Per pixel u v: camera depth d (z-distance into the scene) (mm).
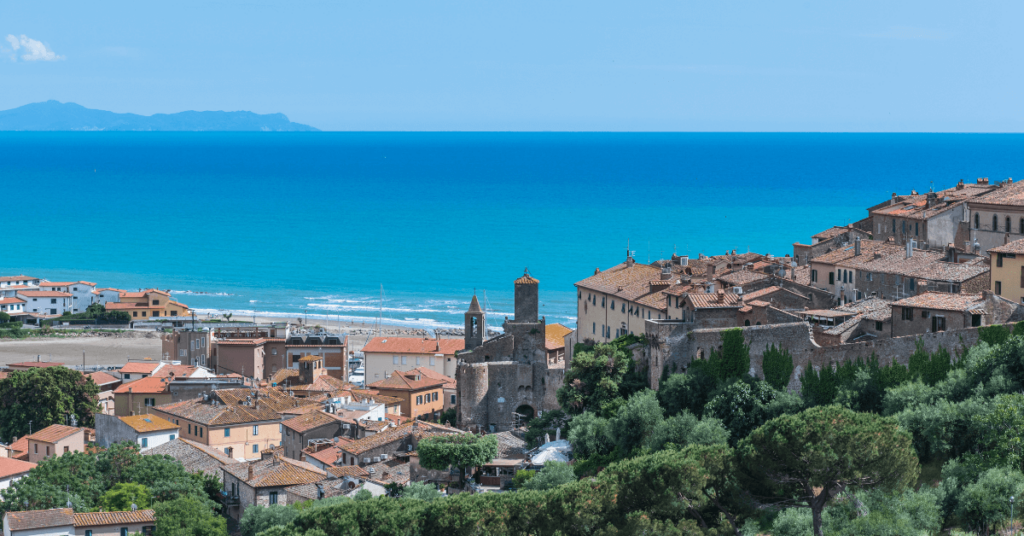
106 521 117875
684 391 130375
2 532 122250
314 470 143625
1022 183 181375
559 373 162250
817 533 88562
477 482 135250
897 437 90375
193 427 174375
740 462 96000
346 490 132750
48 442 162875
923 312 130125
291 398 188000
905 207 195000
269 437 176375
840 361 127625
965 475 94875
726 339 132000
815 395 127250
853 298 162625
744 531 95250
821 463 89000
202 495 134750
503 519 101125
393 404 193500
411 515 103188
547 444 139250
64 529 115812
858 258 166500
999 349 112938
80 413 191000
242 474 141750
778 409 122000
